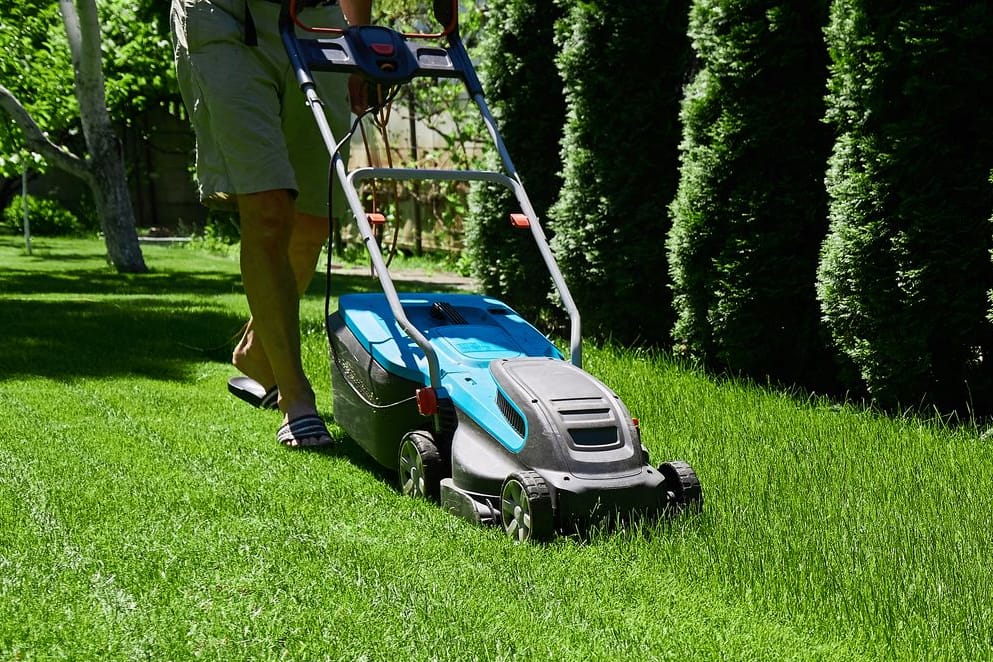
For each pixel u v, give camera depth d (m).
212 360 6.62
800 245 6.14
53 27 14.10
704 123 6.34
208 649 2.55
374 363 4.12
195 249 18.16
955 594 2.89
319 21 4.65
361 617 2.73
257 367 5.21
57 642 2.55
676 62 7.05
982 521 3.57
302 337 7.19
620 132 7.09
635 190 7.13
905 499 3.82
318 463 4.30
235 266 14.83
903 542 3.34
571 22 7.38
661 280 7.17
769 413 5.26
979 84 5.07
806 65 6.06
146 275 13.08
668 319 7.26
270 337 4.51
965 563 3.14
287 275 4.46
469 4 12.29
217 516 3.54
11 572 2.96
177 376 6.02
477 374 3.82
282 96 4.55
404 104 13.97
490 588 2.95
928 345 5.32
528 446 3.41
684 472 3.56
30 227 20.53
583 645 2.60
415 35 4.33
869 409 5.40
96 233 21.12
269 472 4.12
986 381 5.40
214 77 4.20
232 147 4.23
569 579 3.02
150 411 5.11
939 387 5.47
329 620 2.71
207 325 8.06
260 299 4.46
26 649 2.51
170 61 15.59
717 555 3.14
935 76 5.12
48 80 13.21
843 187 5.43
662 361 6.52
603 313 7.41
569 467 3.32
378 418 4.12
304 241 5.00
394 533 3.41
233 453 4.39
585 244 7.33
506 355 3.99
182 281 12.38
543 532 3.26
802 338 6.13
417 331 3.77
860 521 3.56
